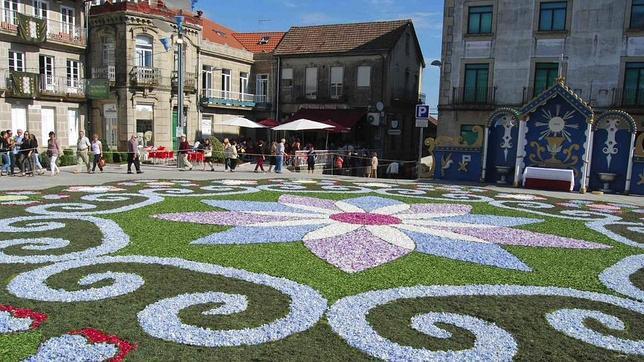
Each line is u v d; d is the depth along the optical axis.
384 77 38.06
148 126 34.16
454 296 6.45
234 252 8.28
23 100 30.48
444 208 13.62
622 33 27.61
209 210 12.28
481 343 5.07
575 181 19.44
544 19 29.28
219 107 38.97
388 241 9.41
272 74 41.81
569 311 6.03
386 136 39.16
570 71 28.78
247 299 6.10
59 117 32.38
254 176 22.02
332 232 10.02
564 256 8.77
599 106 28.22
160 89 34.06
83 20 33.69
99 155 22.50
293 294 6.31
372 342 5.01
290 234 9.73
